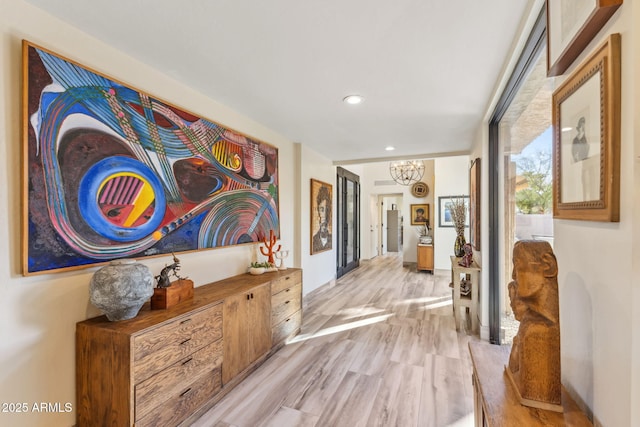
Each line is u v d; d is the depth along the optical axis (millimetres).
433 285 5637
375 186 8656
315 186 4723
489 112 2783
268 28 1670
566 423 875
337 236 6090
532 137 2113
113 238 1804
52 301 1543
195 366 1892
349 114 3039
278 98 2648
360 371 2494
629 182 711
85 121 1669
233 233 2896
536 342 938
